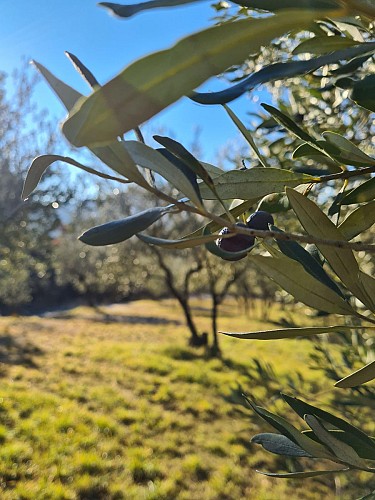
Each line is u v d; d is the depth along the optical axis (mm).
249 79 412
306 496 5012
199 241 400
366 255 1922
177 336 17266
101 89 263
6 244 11180
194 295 35594
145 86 264
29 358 12055
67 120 264
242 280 20172
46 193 11648
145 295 32562
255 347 14016
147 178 436
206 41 271
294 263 495
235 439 7062
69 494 5367
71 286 29969
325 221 502
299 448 649
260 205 724
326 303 499
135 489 5613
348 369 2193
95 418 7625
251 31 277
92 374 10789
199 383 10234
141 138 431
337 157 631
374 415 2230
